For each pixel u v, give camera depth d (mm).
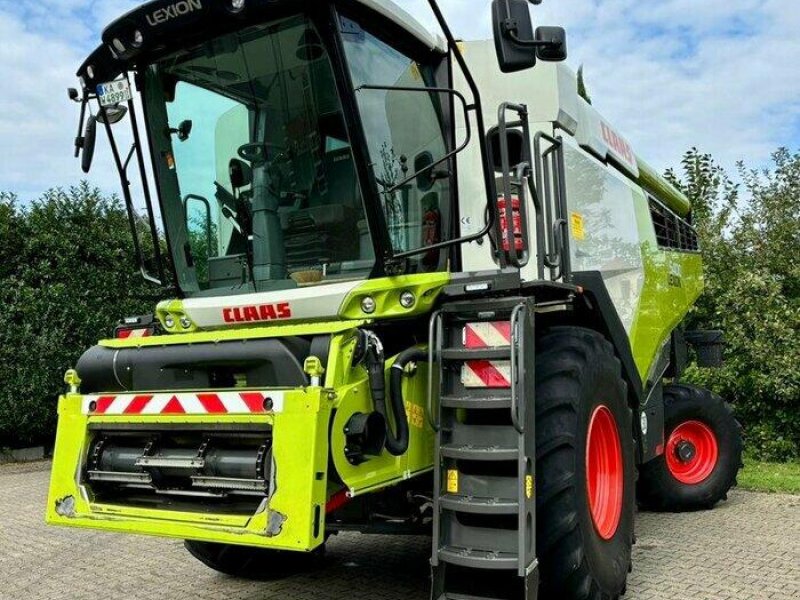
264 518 3537
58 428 4344
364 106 4246
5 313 10914
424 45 4711
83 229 11867
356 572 5484
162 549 6457
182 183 4805
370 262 4340
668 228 7703
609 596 4250
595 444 4508
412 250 4207
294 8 4113
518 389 3758
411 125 4570
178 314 4855
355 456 3660
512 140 5145
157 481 4082
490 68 5223
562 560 3936
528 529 3693
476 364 3926
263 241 4609
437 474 3875
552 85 5223
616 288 5816
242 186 4633
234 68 4453
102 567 5949
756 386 10578
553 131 5191
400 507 4480
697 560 5445
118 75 4680
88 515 4113
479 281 4105
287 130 4445
